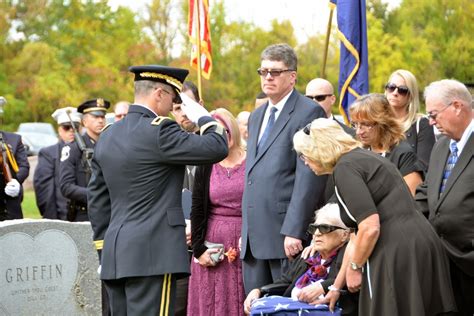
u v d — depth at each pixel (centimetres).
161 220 626
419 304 572
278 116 747
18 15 4494
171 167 632
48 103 4259
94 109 1019
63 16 4456
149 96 644
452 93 645
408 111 805
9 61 4369
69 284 842
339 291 634
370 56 3606
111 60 4291
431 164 680
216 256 782
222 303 787
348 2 977
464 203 642
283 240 733
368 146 717
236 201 786
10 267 809
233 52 4259
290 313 641
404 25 3619
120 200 636
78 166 1005
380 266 581
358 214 577
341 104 987
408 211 589
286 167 736
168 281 625
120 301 641
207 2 1035
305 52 4138
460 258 641
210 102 4138
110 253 629
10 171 1034
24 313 816
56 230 835
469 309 659
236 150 795
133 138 629
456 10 3512
